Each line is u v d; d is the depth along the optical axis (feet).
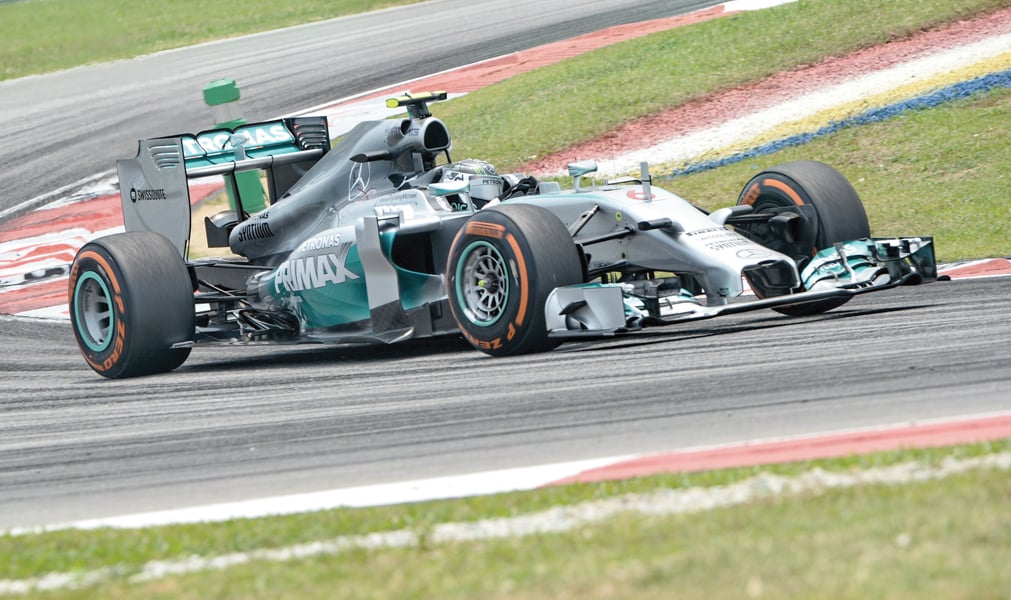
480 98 225.15
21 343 139.85
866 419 62.69
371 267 103.04
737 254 92.38
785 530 43.06
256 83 277.03
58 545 52.60
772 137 179.93
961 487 45.68
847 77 193.88
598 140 193.47
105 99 283.38
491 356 96.53
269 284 114.62
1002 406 62.13
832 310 103.55
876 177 159.94
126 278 108.99
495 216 93.04
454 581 42.04
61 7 372.79
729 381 75.56
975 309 93.45
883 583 37.09
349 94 253.03
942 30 201.57
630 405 72.08
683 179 174.40
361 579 43.50
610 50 231.91
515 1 334.03
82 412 94.07
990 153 156.56
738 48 213.87
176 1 377.91
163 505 61.62
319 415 80.94
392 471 63.41
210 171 119.96
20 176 231.09
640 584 39.27
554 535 46.44
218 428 80.48
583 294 88.22
